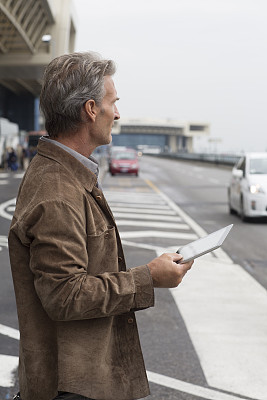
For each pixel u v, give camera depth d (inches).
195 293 242.7
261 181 504.4
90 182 63.2
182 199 768.3
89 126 64.2
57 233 58.5
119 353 67.5
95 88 62.6
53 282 58.2
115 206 657.0
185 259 63.1
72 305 58.3
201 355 167.9
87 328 63.6
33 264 59.6
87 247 62.6
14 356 167.5
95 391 64.1
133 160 1449.3
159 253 348.8
